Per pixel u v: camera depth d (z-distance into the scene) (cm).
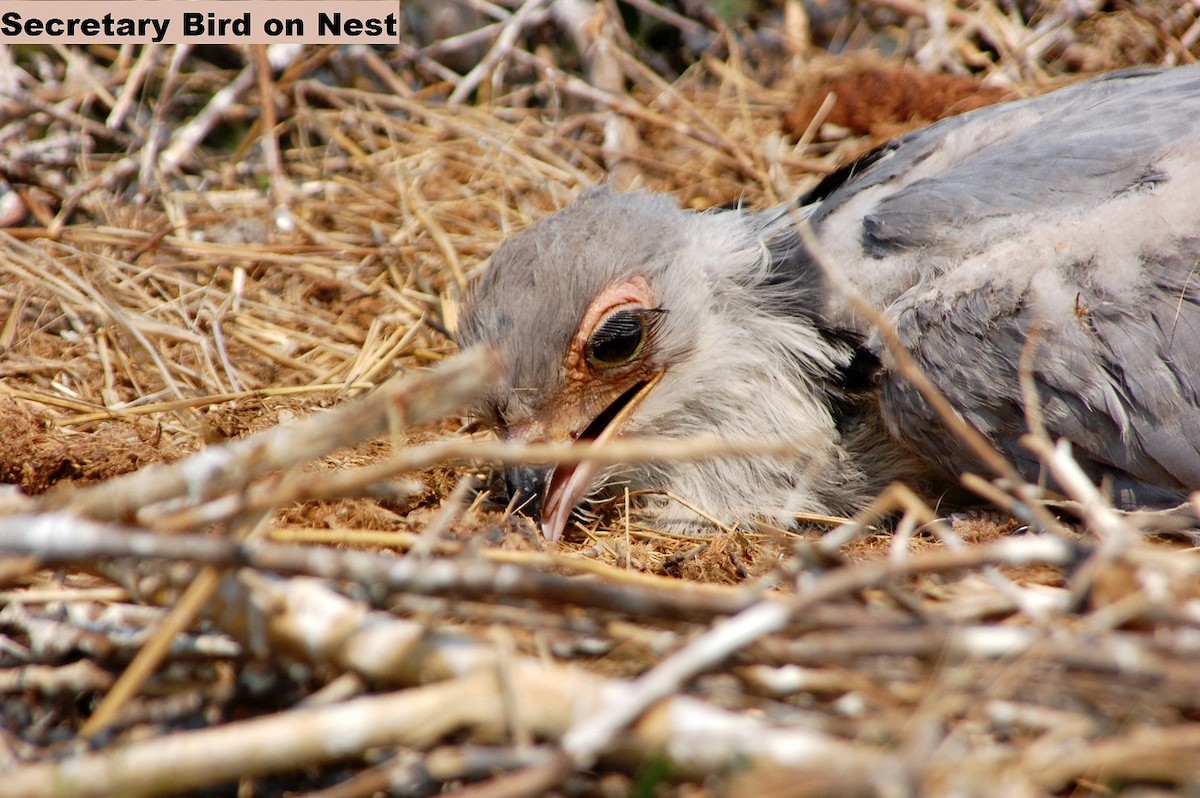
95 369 1139
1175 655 562
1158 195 879
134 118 1515
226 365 1129
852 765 523
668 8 1683
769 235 1038
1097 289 870
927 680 577
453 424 1077
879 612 613
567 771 538
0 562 599
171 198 1391
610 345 957
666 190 1404
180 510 650
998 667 565
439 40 1666
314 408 1052
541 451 620
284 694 645
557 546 909
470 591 589
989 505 932
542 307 948
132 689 596
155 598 658
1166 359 855
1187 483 863
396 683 602
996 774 537
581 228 988
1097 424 868
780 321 997
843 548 891
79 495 644
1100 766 543
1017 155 944
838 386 984
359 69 1598
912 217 937
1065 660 557
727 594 668
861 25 1628
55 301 1211
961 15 1540
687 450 611
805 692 592
